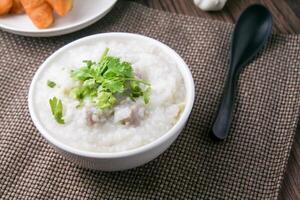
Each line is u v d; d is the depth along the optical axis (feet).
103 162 1.64
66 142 1.68
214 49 2.18
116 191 1.80
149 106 1.74
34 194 1.79
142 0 2.40
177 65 1.87
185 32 2.25
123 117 1.69
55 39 2.23
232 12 2.35
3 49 2.19
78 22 2.20
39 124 1.69
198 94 2.04
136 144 1.67
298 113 1.98
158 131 1.71
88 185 1.81
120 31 2.27
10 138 1.90
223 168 1.85
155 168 1.85
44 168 1.84
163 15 2.31
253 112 1.98
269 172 1.84
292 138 1.92
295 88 2.05
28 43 2.21
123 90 1.70
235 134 1.93
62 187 1.80
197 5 2.36
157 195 1.79
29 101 1.75
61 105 1.71
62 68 1.82
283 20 2.31
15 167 1.84
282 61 2.14
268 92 2.04
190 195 1.79
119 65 1.74
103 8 2.27
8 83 2.07
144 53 1.88
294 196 1.81
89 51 1.89
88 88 1.73
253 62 2.13
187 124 1.95
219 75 2.10
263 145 1.90
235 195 1.79
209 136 1.92
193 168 1.85
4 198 1.77
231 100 1.98
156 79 1.81
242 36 2.17
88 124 1.69
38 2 2.16
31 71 2.11
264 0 2.39
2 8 2.20
